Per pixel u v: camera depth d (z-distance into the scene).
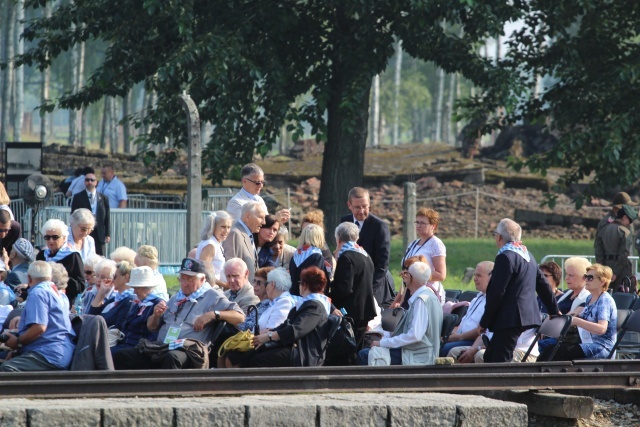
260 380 15.85
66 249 19.55
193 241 26.94
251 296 18.44
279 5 42.22
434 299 17.69
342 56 42.44
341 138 43.75
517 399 16.81
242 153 42.34
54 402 14.32
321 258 18.28
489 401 15.34
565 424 16.45
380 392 16.30
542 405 16.50
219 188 50.09
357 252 17.98
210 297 17.30
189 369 15.98
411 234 30.52
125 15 41.56
